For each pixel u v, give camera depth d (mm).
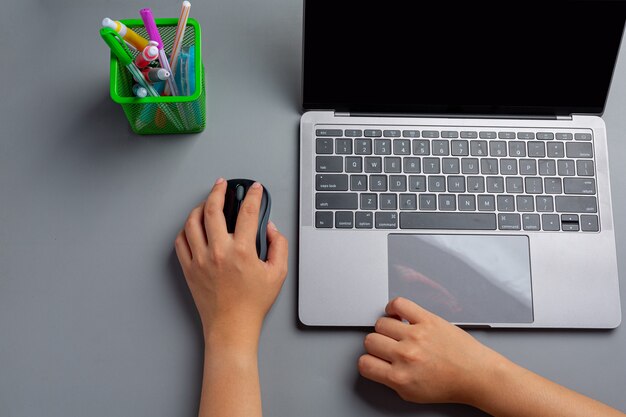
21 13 681
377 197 621
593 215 628
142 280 608
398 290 600
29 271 606
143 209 628
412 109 641
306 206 615
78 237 617
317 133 633
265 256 590
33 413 573
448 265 608
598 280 611
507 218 623
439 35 608
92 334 592
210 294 563
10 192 626
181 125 628
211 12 693
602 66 623
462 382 547
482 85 631
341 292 597
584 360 603
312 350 593
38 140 643
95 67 670
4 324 591
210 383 537
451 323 587
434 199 624
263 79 674
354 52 612
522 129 647
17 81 661
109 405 576
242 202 587
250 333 556
